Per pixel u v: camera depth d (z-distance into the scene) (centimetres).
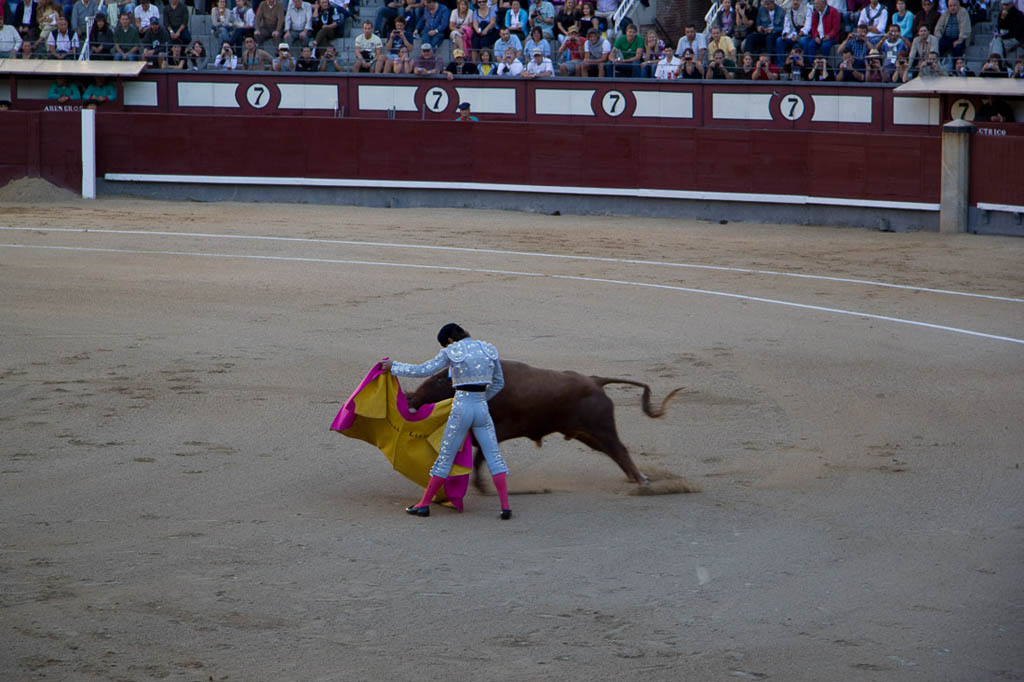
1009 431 2220
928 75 5303
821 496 1827
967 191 5006
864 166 5184
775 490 1859
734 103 5550
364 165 5616
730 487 1877
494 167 5584
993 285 3872
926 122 5344
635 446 2105
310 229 4797
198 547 1530
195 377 2484
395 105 5725
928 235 4994
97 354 2664
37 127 5419
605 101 5634
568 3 5828
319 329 2988
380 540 1584
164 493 1762
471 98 5694
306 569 1462
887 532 1656
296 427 2153
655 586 1436
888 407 2391
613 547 1577
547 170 5553
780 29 5691
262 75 5719
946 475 1947
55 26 5781
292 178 5631
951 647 1270
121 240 4344
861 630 1312
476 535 1619
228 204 5528
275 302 3316
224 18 5884
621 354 2814
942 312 3412
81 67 5634
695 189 5441
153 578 1416
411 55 5797
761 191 5372
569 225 5172
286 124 5616
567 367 2661
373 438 1775
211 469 1894
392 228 4900
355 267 3934
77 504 1697
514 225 5122
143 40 5778
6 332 2850
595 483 1908
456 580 1440
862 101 5406
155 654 1206
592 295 3562
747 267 4156
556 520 1698
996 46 5350
